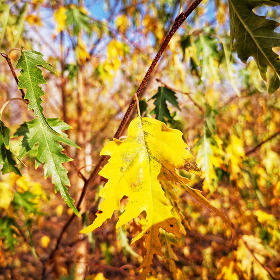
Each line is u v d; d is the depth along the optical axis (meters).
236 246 0.32
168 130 0.16
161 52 0.17
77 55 0.38
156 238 0.14
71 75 0.42
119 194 0.14
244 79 0.44
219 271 0.31
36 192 0.35
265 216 0.35
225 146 0.36
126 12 0.44
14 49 0.18
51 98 0.43
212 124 0.30
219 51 0.31
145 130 0.16
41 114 0.17
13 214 0.33
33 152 0.25
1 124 0.17
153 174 0.15
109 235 0.42
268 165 0.39
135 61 0.42
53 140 0.18
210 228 0.44
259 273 0.29
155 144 0.15
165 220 0.14
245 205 0.37
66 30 0.37
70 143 0.18
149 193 0.14
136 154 0.15
